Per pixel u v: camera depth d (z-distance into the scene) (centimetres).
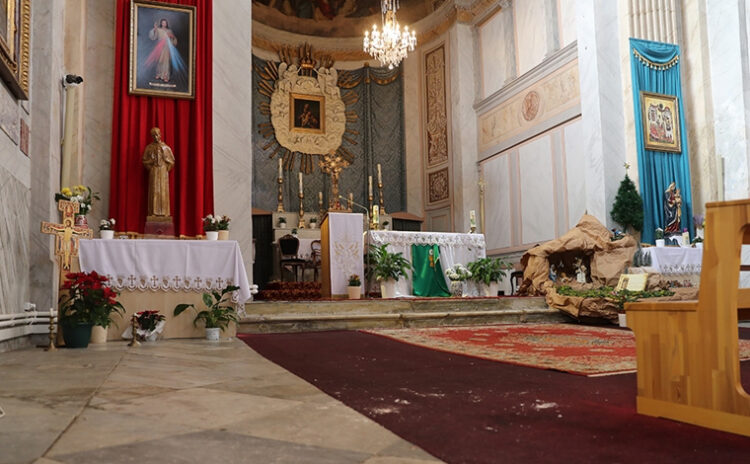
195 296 636
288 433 204
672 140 1133
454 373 361
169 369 374
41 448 179
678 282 916
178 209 848
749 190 1069
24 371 362
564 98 1292
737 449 182
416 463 170
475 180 1605
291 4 1794
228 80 902
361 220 936
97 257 616
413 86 1791
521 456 178
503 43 1525
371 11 1827
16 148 553
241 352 489
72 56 816
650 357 233
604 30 1167
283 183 1709
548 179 1342
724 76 1125
